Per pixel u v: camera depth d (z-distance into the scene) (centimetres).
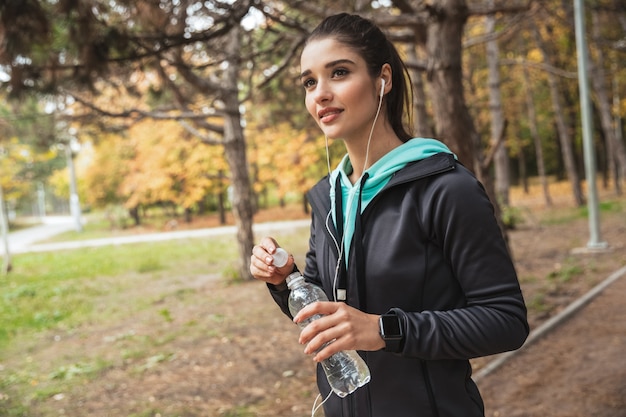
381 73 127
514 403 393
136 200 2556
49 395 497
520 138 3031
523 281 795
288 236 1859
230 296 917
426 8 498
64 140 1070
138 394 483
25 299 1034
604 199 2164
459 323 106
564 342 513
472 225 113
